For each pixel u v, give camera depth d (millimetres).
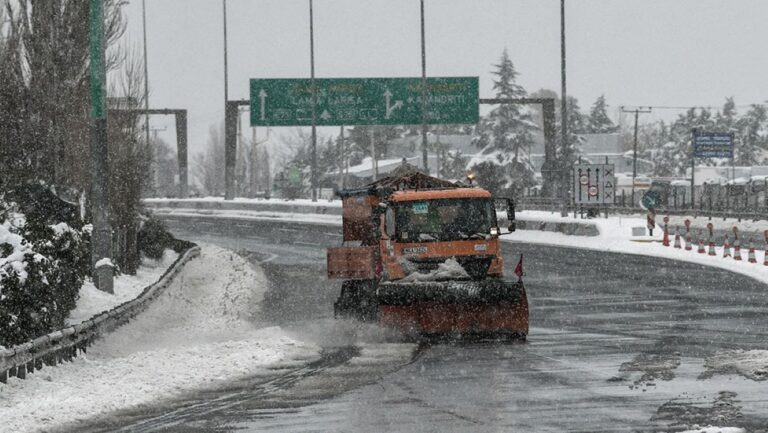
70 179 87500
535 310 71562
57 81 86562
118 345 57656
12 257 49656
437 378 43250
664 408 34469
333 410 36594
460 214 58688
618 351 50125
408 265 57875
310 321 69500
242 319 71812
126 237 96875
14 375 43562
